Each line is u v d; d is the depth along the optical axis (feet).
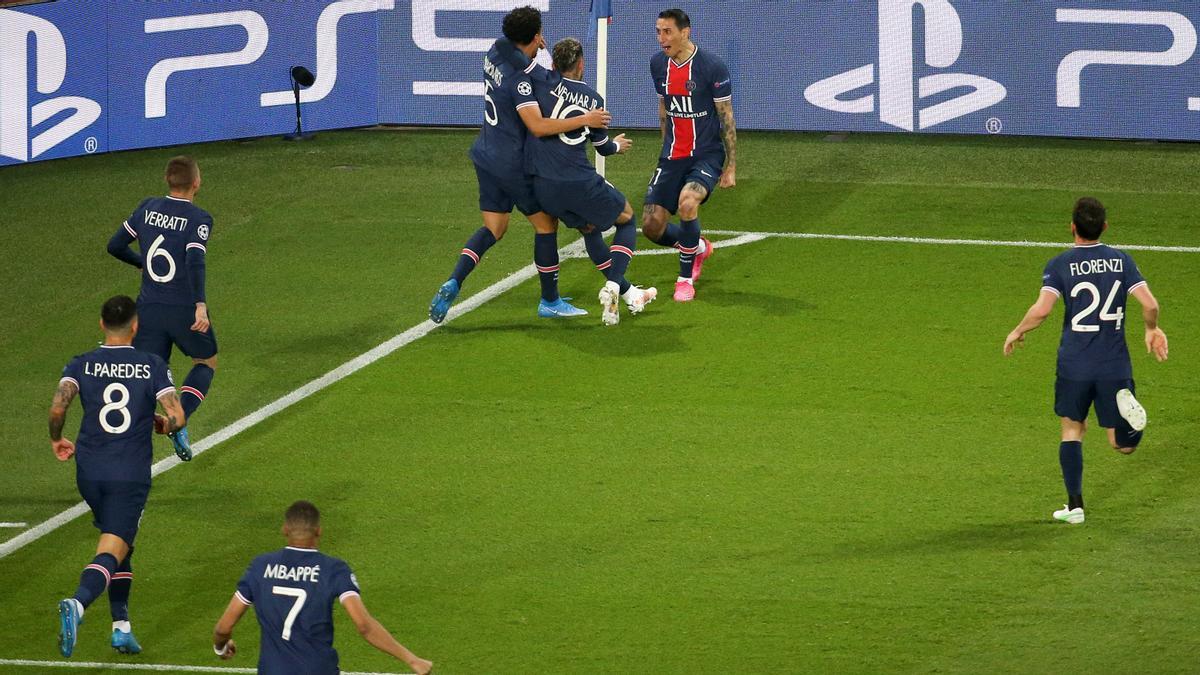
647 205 162.09
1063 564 104.94
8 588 107.14
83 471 96.53
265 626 80.59
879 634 96.53
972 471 120.67
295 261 179.52
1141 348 146.20
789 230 188.03
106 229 193.16
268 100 236.43
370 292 168.35
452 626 99.40
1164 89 219.82
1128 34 219.20
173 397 97.55
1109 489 117.08
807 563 106.32
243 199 204.95
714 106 159.33
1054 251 177.17
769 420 131.23
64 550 113.19
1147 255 174.60
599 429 130.31
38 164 221.87
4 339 157.48
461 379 142.51
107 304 98.07
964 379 139.54
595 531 112.16
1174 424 128.57
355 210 199.62
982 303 160.15
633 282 171.01
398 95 241.55
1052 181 207.21
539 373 143.54
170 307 120.37
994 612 98.78
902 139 230.48
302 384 142.61
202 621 101.91
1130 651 93.25
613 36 233.55
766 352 147.33
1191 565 104.27
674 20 155.22
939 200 199.11
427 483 121.08
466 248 150.30
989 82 225.15
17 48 216.74
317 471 124.06
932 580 103.24
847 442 126.52
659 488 118.93
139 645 98.63
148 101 228.02
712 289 167.02
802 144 229.04
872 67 228.02
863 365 143.43
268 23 234.17
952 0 223.51
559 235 190.90
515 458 125.18
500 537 111.65
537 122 143.84
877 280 168.45
